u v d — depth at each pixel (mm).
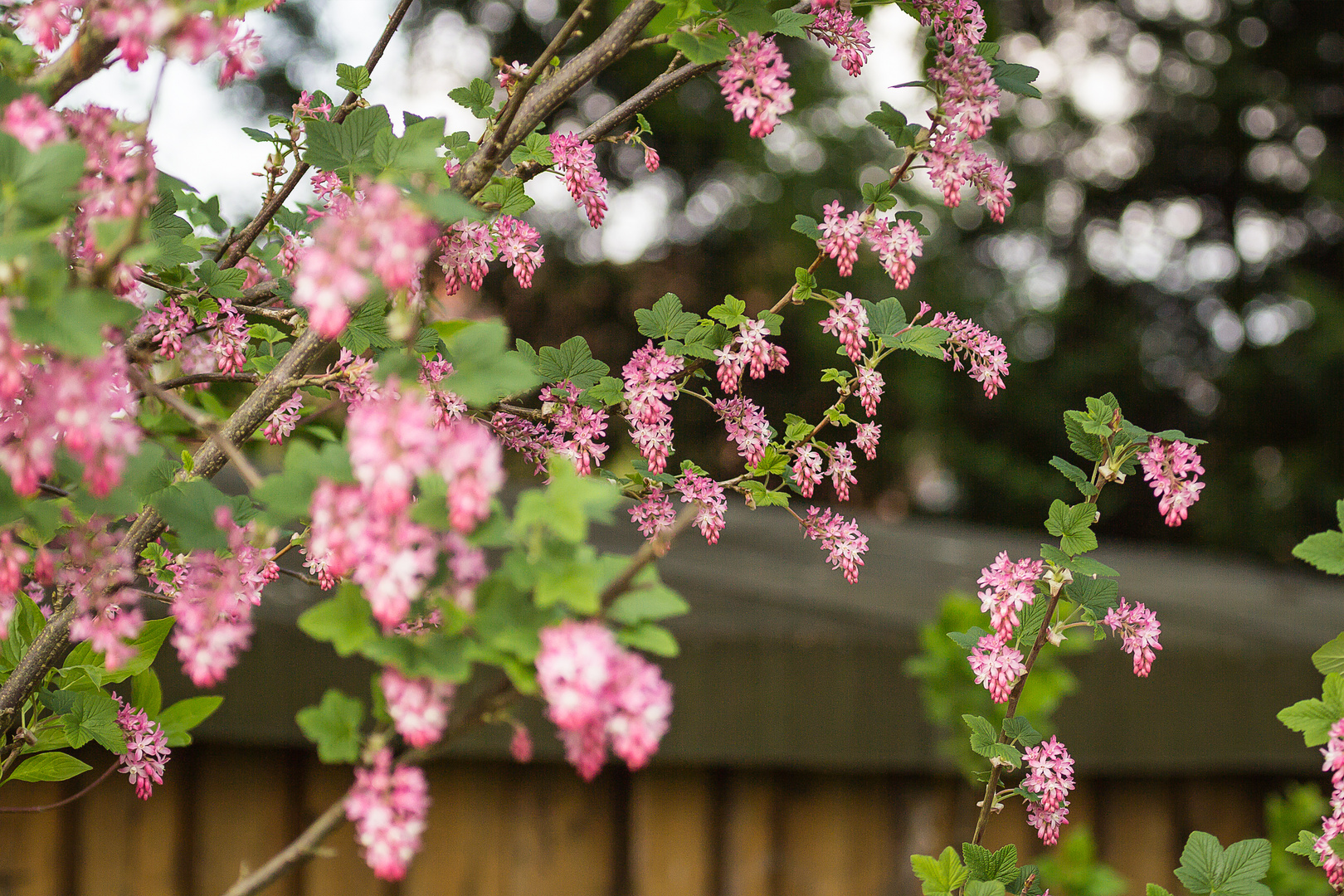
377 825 782
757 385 14398
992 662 1260
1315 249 18219
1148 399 17297
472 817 2736
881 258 1345
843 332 1414
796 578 3570
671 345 1460
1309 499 15938
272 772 2619
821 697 2725
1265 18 18172
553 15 14719
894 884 2904
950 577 4066
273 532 906
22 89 925
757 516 5477
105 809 2465
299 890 2619
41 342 766
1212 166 18578
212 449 1211
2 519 898
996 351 1464
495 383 815
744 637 2686
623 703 764
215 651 855
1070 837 2570
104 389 827
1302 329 16609
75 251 986
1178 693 3002
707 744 2654
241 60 879
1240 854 1189
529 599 784
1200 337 18141
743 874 2838
